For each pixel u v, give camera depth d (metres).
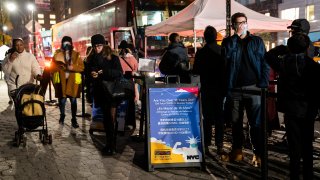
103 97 6.54
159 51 14.78
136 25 14.93
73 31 24.55
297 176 4.60
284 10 33.94
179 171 5.59
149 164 5.58
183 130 5.71
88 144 7.29
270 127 7.50
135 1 15.09
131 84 6.66
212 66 6.17
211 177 5.31
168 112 5.70
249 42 5.46
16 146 7.09
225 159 6.04
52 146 7.14
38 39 31.44
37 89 7.20
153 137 5.65
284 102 4.52
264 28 10.55
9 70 8.09
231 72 5.52
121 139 7.74
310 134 4.53
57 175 5.47
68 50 8.84
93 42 6.64
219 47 6.25
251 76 5.46
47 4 31.98
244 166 5.75
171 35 7.71
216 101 6.29
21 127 7.07
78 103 13.60
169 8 15.37
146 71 7.72
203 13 10.05
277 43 29.48
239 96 5.57
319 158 6.14
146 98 5.67
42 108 7.08
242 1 39.94
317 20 28.59
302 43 4.41
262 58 5.41
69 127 8.95
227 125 8.31
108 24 18.27
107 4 18.36
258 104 5.50
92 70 6.51
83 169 5.74
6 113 11.16
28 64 8.11
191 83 5.79
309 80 4.38
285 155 6.29
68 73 8.81
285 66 4.48
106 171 5.64
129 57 9.30
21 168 5.80
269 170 5.54
